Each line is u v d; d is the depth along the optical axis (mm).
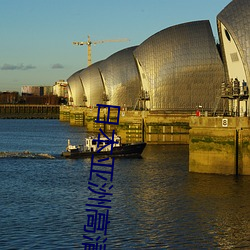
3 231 44188
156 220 47219
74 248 40031
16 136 158500
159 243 41062
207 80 125938
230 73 81688
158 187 62031
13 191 61031
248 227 45156
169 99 128375
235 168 68375
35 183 66250
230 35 79312
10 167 80562
